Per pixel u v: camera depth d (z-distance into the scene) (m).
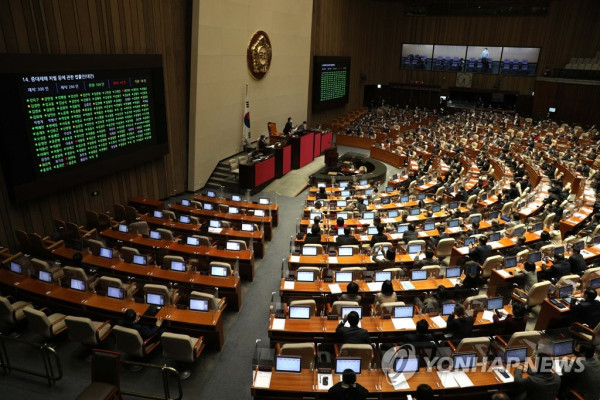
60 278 10.30
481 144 29.52
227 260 12.33
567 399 7.40
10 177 12.51
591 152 25.92
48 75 13.16
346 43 37.38
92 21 14.77
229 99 22.38
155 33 17.55
